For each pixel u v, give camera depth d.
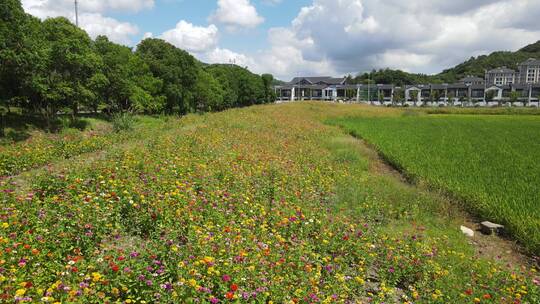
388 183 13.32
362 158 17.94
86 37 28.27
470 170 15.11
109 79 32.84
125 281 4.71
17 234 5.80
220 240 6.05
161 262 5.31
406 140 25.33
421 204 10.95
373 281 6.56
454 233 9.34
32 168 12.83
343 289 5.62
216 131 20.11
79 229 6.10
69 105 27.27
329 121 43.09
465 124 41.72
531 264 7.96
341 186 12.09
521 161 17.48
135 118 30.81
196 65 58.38
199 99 58.66
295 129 26.64
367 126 36.62
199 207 7.68
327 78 132.62
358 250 7.08
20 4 20.73
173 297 4.56
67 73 25.75
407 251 7.31
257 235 7.02
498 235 9.52
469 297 5.91
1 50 19.08
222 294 4.88
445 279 6.50
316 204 9.73
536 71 139.62
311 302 5.02
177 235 6.44
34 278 4.53
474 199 11.06
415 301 5.81
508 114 65.12
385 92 116.06
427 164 16.22
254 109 42.78
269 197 9.65
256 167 12.23
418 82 152.38
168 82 46.03
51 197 7.66
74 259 5.24
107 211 6.97
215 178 10.32
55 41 24.97
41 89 22.39
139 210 7.25
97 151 16.33
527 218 9.24
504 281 6.56
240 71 84.69
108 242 6.32
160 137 17.02
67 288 4.27
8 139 19.12
